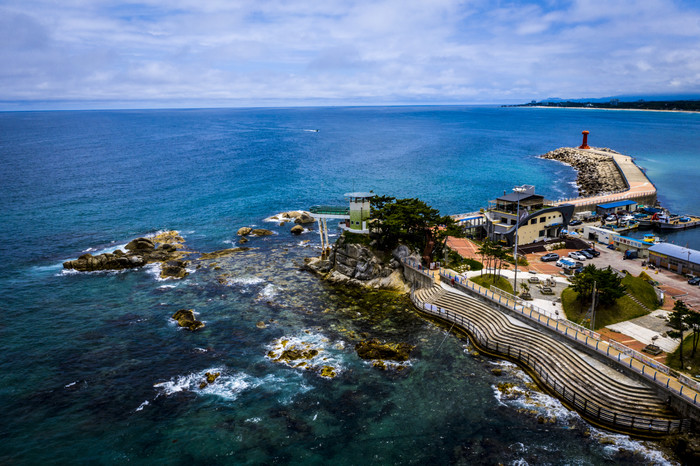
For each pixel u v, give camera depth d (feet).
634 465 156.56
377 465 159.74
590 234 391.45
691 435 162.50
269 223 486.79
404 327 258.98
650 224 458.50
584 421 178.70
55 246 402.72
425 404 191.31
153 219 497.05
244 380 209.05
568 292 263.08
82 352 233.35
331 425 179.73
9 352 232.53
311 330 255.50
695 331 201.77
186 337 248.52
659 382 176.55
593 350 201.16
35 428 177.99
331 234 446.60
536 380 204.13
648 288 263.90
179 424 180.65
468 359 224.53
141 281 327.67
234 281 327.47
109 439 172.45
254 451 166.50
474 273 304.30
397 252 330.54
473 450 165.68
